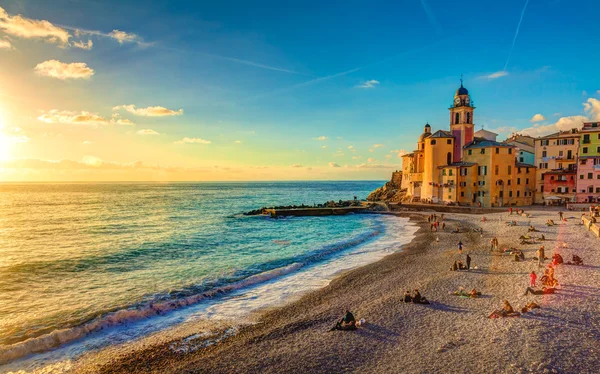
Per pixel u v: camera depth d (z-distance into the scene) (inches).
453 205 3873.0
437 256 1791.3
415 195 4498.0
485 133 4736.7
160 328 1018.1
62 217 3833.7
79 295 1283.2
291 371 756.6
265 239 2453.2
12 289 1353.3
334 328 956.0
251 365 789.2
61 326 1022.4
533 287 1173.1
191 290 1339.8
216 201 6678.2
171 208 5049.2
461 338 853.2
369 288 1314.0
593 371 686.5
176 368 796.6
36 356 866.8
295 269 1633.9
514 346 792.3
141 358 850.1
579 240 1905.8
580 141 3449.8
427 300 1123.3
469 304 1079.0
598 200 3361.2
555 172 3629.4
